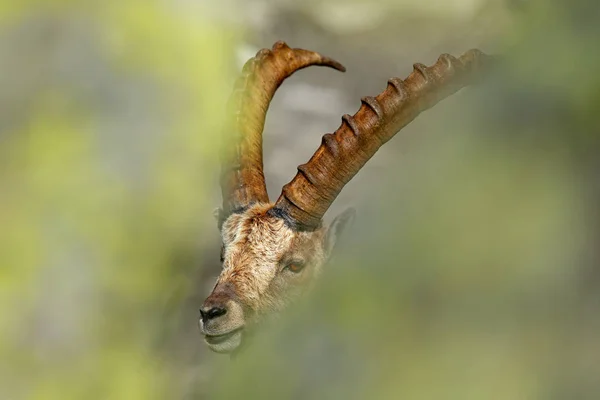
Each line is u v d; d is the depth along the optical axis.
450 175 9.59
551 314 8.16
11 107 19.69
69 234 19.06
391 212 10.10
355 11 43.56
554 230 8.35
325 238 16.02
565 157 8.58
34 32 20.62
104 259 19.31
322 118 34.22
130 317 19.62
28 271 18.56
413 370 8.77
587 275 8.02
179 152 21.22
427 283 9.11
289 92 36.00
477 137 9.49
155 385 19.67
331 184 15.20
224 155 16.56
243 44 30.38
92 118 20.27
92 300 19.02
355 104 36.03
